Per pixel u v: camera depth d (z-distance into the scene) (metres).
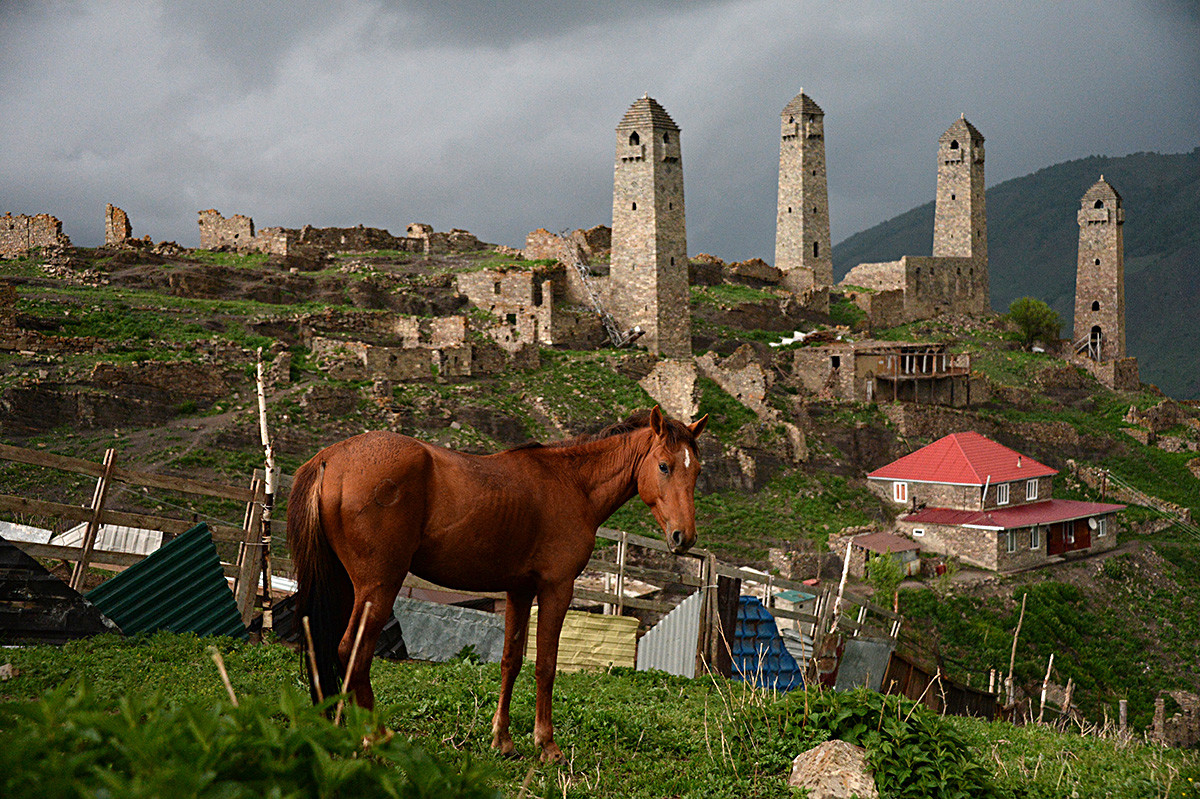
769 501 60.47
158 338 57.22
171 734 4.10
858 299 103.06
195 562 13.22
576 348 72.69
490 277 76.56
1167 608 56.78
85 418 45.47
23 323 55.19
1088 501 72.50
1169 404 90.19
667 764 9.70
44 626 11.86
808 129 111.69
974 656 47.00
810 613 18.86
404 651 15.71
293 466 46.56
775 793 9.05
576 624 17.11
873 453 68.75
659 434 9.61
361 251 90.31
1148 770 12.38
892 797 8.83
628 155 75.31
